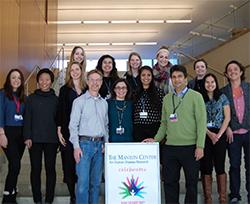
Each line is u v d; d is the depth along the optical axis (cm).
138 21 1327
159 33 1481
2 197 426
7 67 606
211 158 418
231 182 425
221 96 421
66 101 399
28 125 401
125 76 442
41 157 404
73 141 358
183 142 359
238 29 1052
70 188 402
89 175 364
